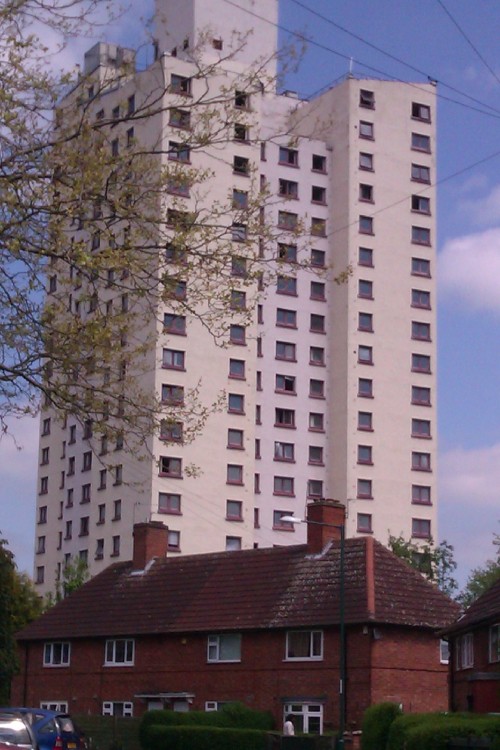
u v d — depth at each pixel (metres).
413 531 96.00
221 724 48.31
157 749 46.91
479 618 42.31
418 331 98.88
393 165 99.56
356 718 47.28
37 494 98.94
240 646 51.94
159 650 54.84
